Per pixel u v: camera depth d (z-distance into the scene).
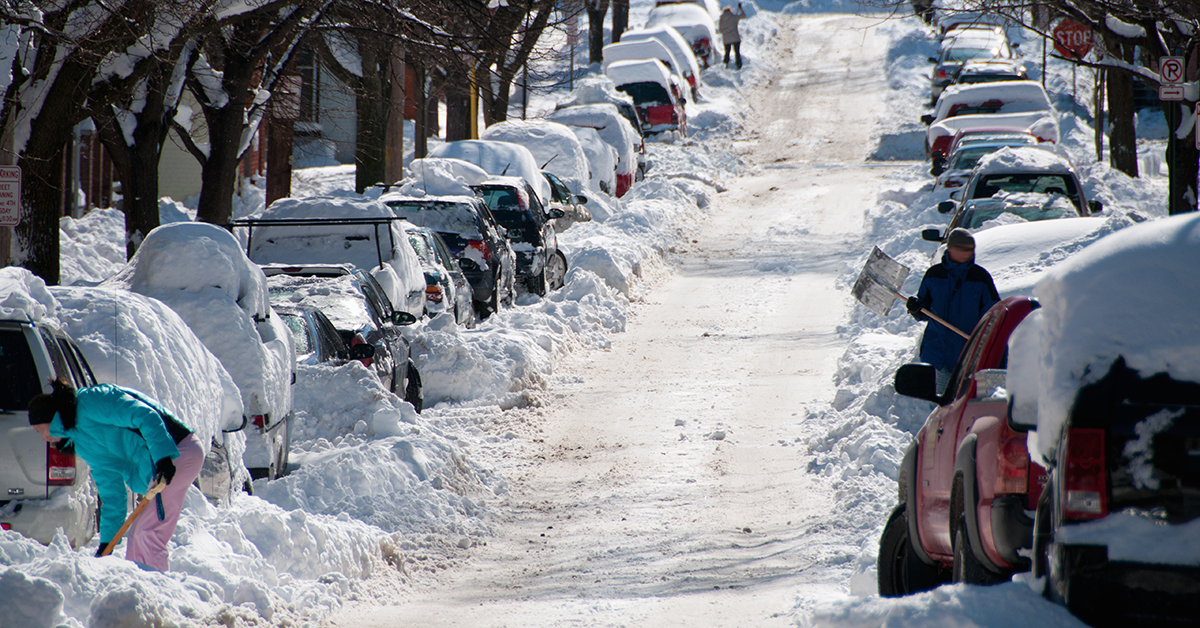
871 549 30.88
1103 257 14.78
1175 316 14.20
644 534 35.81
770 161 173.38
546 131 121.69
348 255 58.75
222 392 34.31
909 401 44.81
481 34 66.19
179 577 24.98
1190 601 13.73
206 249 38.19
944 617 14.91
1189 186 66.00
